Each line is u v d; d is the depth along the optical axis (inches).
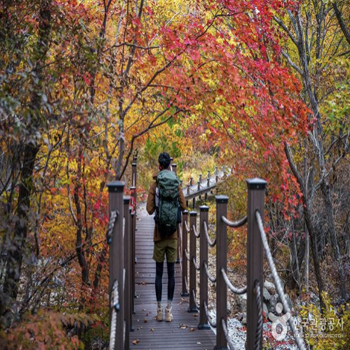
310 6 470.0
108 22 318.3
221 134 304.0
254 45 291.6
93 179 267.3
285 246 601.3
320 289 488.1
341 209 650.2
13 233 171.2
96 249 315.6
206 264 252.4
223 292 196.5
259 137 272.5
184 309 304.2
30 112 169.2
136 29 267.0
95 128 281.9
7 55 215.5
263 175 298.4
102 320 290.7
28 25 227.9
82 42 221.5
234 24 323.9
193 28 263.4
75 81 219.8
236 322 574.6
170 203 257.8
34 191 210.7
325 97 433.1
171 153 840.3
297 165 498.0
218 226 195.3
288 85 277.6
